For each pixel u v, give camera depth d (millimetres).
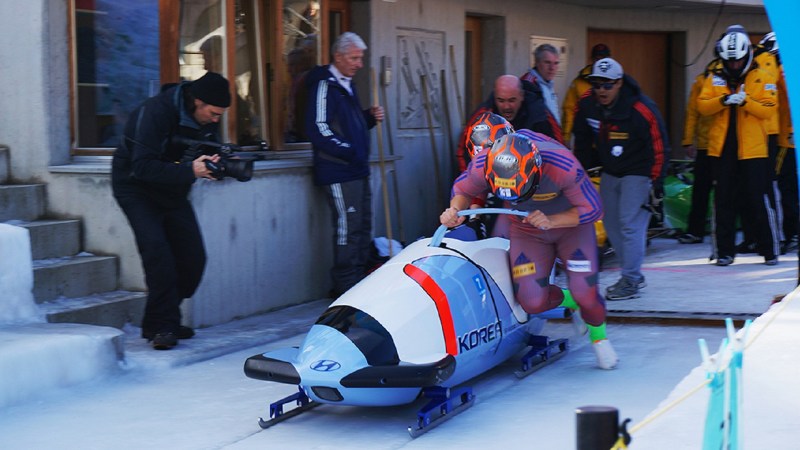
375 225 8484
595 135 7375
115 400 5105
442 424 4594
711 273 8414
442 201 9258
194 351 5938
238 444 4410
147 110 5793
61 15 6801
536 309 5238
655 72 13617
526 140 4539
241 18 7234
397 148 9078
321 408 4953
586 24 12195
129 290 6621
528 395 5051
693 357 5762
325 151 7199
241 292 6941
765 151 8586
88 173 6621
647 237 10102
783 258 9219
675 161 11188
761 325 5051
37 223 6523
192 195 6465
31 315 5859
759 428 3508
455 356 4668
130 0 6668
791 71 3521
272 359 4551
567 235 5234
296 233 7457
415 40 9305
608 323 6750
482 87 10773
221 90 5785
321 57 8078
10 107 6844
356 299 4691
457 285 4836
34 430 4617
